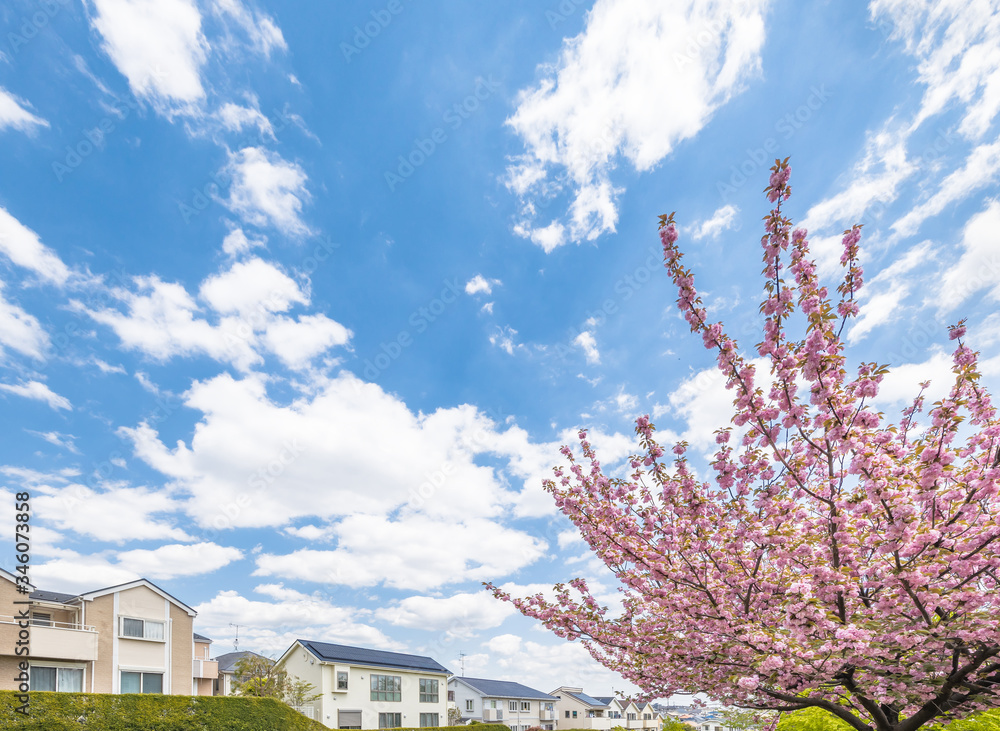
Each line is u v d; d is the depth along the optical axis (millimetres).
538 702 54625
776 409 5289
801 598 5527
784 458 5363
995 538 4695
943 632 4840
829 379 4746
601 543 7414
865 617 5367
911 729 5742
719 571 6270
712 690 7160
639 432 6457
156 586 21156
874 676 5434
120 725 15328
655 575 6922
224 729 17266
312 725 20094
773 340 5137
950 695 5527
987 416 5340
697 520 6246
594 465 7480
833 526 5492
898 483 4793
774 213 4852
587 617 7797
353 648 35062
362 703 31438
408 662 37281
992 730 6332
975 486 4742
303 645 30828
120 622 19828
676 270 5246
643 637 7246
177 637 21453
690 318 5320
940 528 4875
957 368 5270
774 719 8688
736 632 6078
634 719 61188
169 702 16531
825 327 4684
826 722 7930
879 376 4762
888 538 4785
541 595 8188
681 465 6309
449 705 49406
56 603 18625
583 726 54688
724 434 6105
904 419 6254
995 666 5141
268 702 18828
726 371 5320
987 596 4930
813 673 5398
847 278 5164
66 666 17984
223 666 38344
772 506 5742
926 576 4895
